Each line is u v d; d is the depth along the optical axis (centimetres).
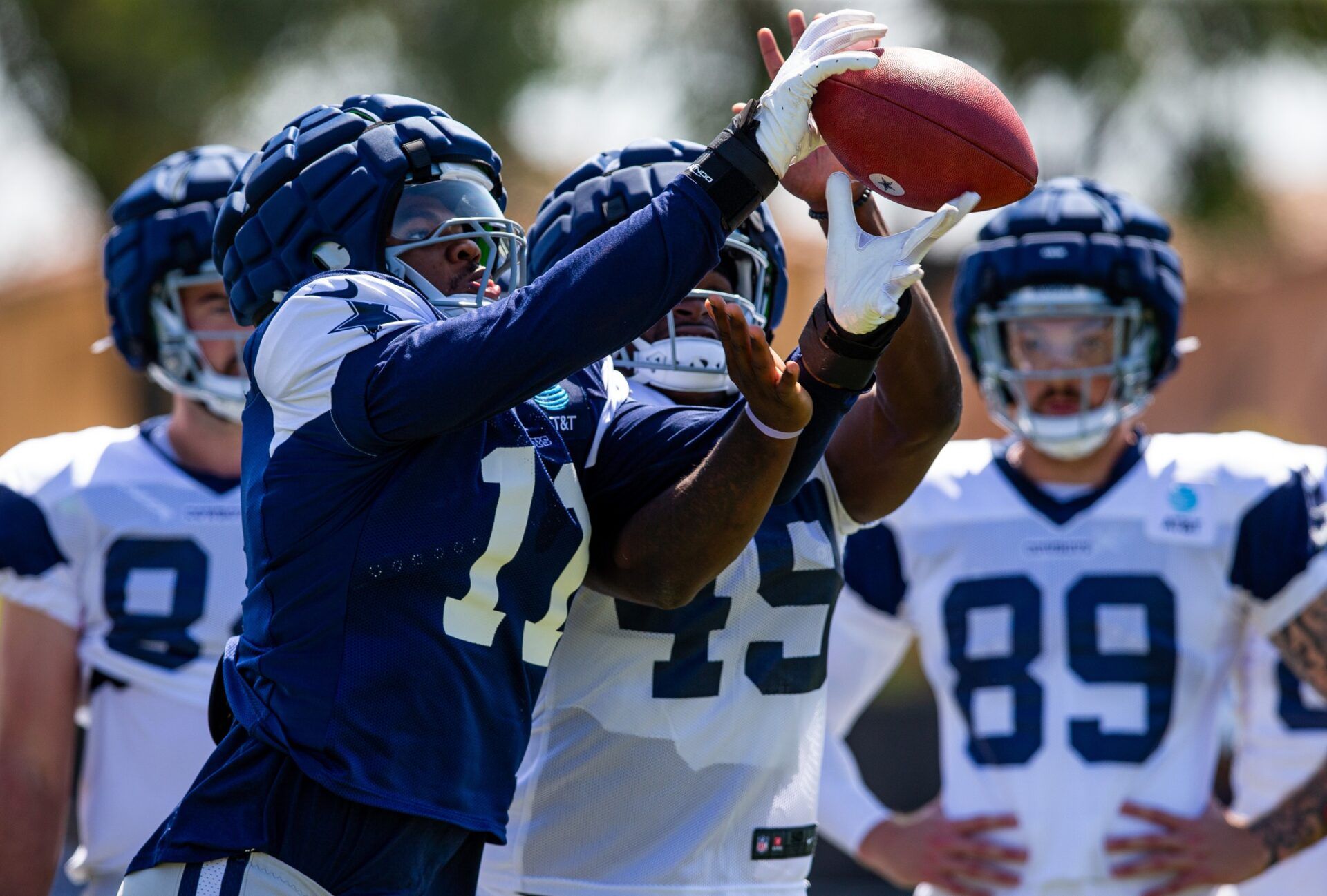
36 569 1123
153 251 1179
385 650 669
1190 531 1152
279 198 752
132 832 1115
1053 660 1153
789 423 679
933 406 811
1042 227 1190
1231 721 1662
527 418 732
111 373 4303
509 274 806
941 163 702
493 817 694
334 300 686
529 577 707
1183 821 1115
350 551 671
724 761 830
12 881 1080
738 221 676
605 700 823
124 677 1127
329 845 663
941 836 1157
